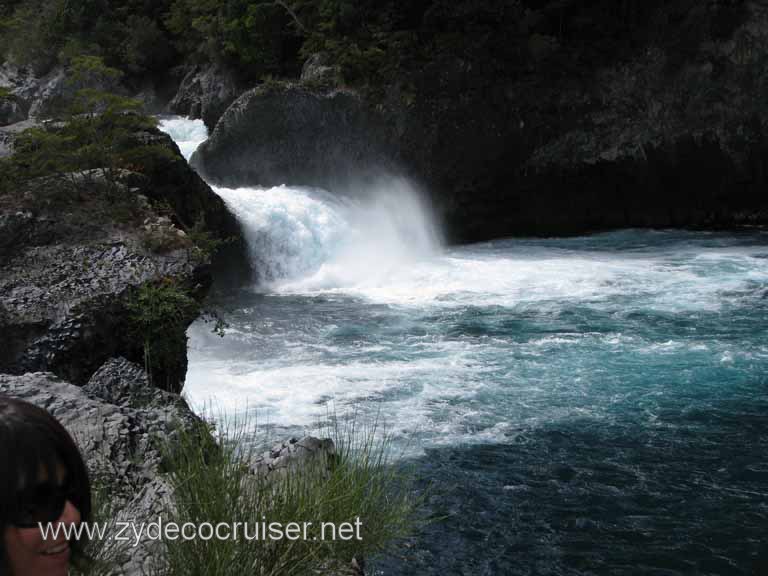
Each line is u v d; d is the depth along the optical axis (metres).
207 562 4.05
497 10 27.48
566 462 10.55
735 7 27.97
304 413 12.24
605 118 28.16
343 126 25.97
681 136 28.48
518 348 15.45
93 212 12.38
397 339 16.36
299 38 32.09
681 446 10.97
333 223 23.91
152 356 10.56
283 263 22.50
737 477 10.10
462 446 10.99
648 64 28.31
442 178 27.08
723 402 12.45
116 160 15.64
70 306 10.23
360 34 27.52
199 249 11.84
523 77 27.61
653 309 17.95
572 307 18.38
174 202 17.94
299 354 15.36
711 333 16.05
